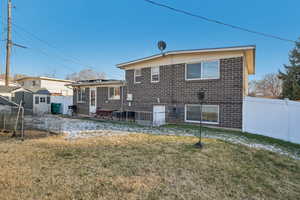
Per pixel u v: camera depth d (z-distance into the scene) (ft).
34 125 27.12
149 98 40.78
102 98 49.24
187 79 35.40
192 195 9.65
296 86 68.49
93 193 9.20
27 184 9.85
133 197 9.02
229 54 31.04
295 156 19.45
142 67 42.01
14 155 14.48
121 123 36.24
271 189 11.37
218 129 30.63
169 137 22.61
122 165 12.98
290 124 26.09
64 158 14.10
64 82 102.63
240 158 16.20
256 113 28.94
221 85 31.73
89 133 24.73
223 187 10.86
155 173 11.93
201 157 15.33
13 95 53.98
